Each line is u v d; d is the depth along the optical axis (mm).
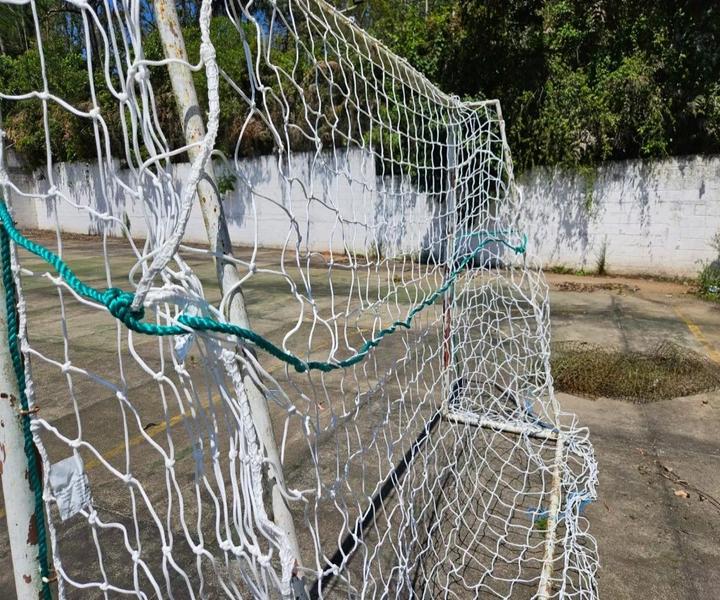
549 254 9055
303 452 2920
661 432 3225
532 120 8883
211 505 2467
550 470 2793
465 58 9219
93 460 2900
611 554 2188
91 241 11836
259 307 6223
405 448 2992
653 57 8000
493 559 2176
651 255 8359
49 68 6711
